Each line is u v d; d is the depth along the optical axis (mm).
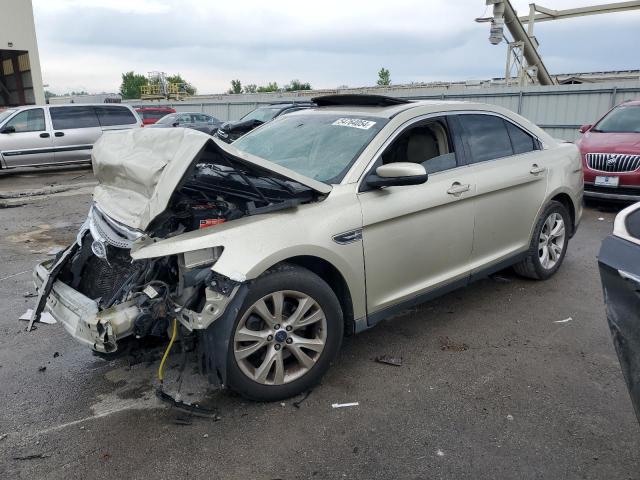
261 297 3023
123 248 3158
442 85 31516
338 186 3443
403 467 2670
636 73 30703
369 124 3893
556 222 5195
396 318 4441
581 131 9938
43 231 7809
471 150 4309
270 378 3184
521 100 18781
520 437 2883
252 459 2738
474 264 4316
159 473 2645
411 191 3701
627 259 2193
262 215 3154
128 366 3703
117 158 3322
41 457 2766
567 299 4801
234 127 9422
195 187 3383
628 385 2230
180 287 2926
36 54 25781
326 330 3287
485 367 3627
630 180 8094
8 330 4301
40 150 13484
